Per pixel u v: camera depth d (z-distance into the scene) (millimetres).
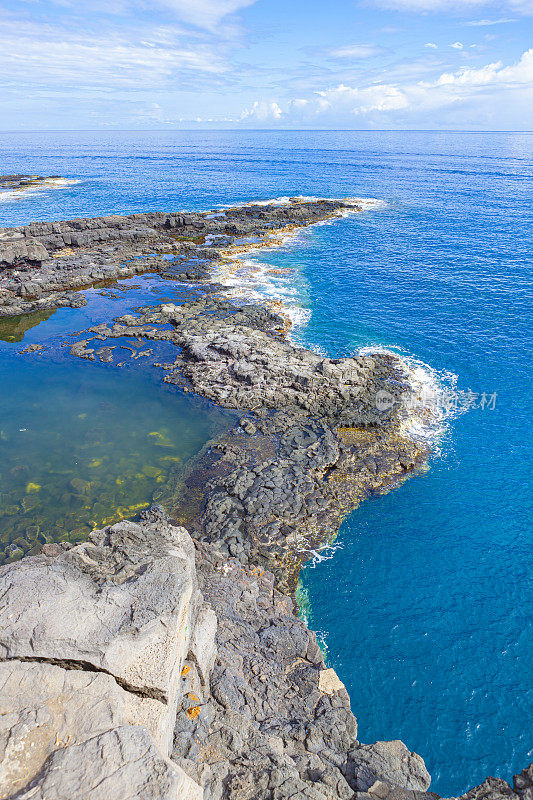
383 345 40281
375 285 53781
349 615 19578
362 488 25516
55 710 8492
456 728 16031
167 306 47219
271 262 61812
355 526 23391
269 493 24547
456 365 37188
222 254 64688
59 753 7637
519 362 37562
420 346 40188
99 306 49156
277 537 22531
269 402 31828
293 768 11289
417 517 23922
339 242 70750
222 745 11156
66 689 8797
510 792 10867
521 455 27859
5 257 56562
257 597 18859
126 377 36375
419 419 30766
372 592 20469
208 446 28625
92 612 9984
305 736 12938
